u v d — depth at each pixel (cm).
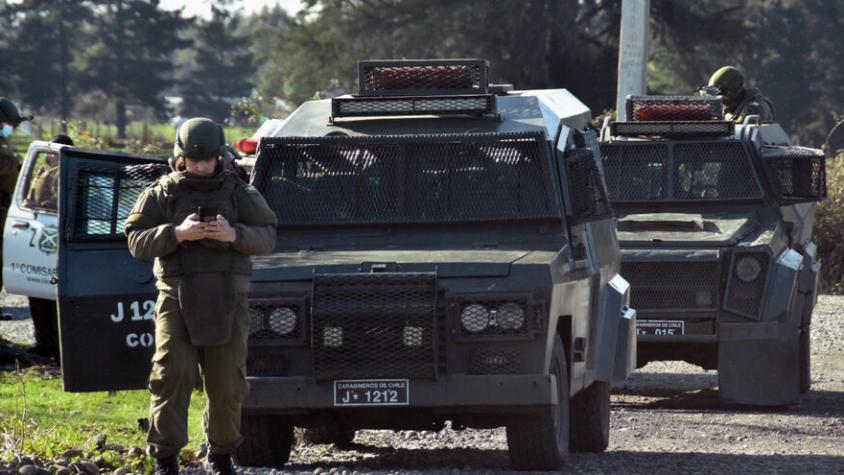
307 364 3191
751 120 5556
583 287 3491
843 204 9956
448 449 3894
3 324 7112
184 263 2661
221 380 2712
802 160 5178
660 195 5309
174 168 2753
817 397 5381
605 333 3769
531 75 18400
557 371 3284
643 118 5472
